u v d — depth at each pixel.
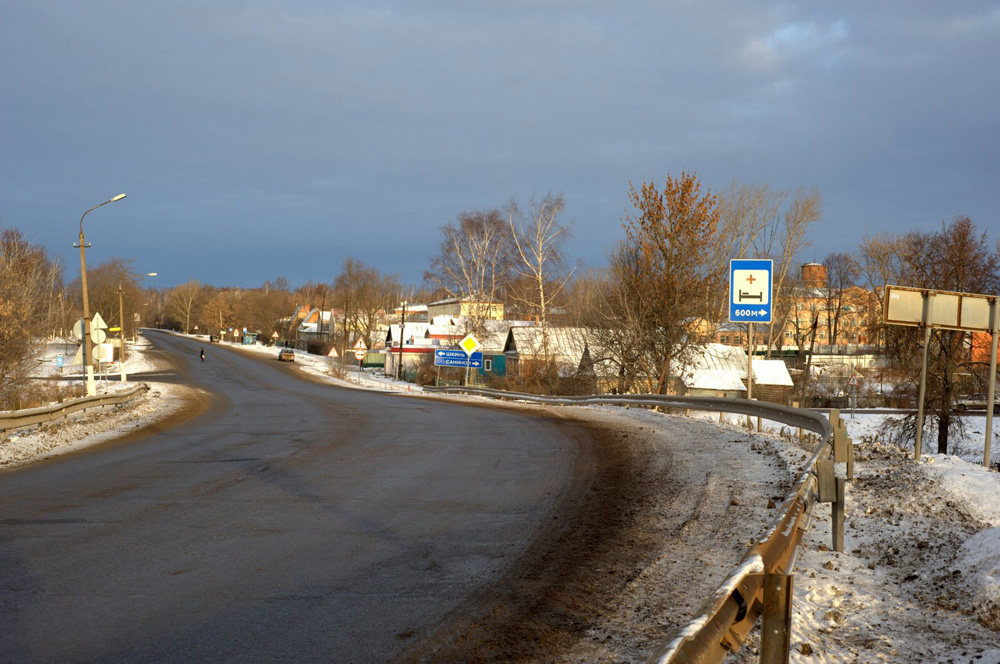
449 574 6.94
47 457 15.62
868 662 4.90
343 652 5.07
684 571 7.03
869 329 36.19
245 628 5.50
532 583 6.66
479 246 59.16
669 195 31.72
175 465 13.91
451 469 13.28
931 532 7.97
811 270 92.25
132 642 5.19
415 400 36.41
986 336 34.22
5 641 5.18
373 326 108.50
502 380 49.00
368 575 6.88
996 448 35.09
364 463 14.02
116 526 8.77
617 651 5.13
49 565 7.11
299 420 24.11
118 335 92.38
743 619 3.53
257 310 160.62
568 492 11.06
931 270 36.41
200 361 87.25
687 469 12.75
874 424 41.06
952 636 5.36
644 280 32.81
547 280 52.78
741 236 53.72
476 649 5.16
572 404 30.56
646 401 24.45
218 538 8.21
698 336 33.22
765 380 55.66
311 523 8.98
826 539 8.05
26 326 34.09
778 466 12.12
